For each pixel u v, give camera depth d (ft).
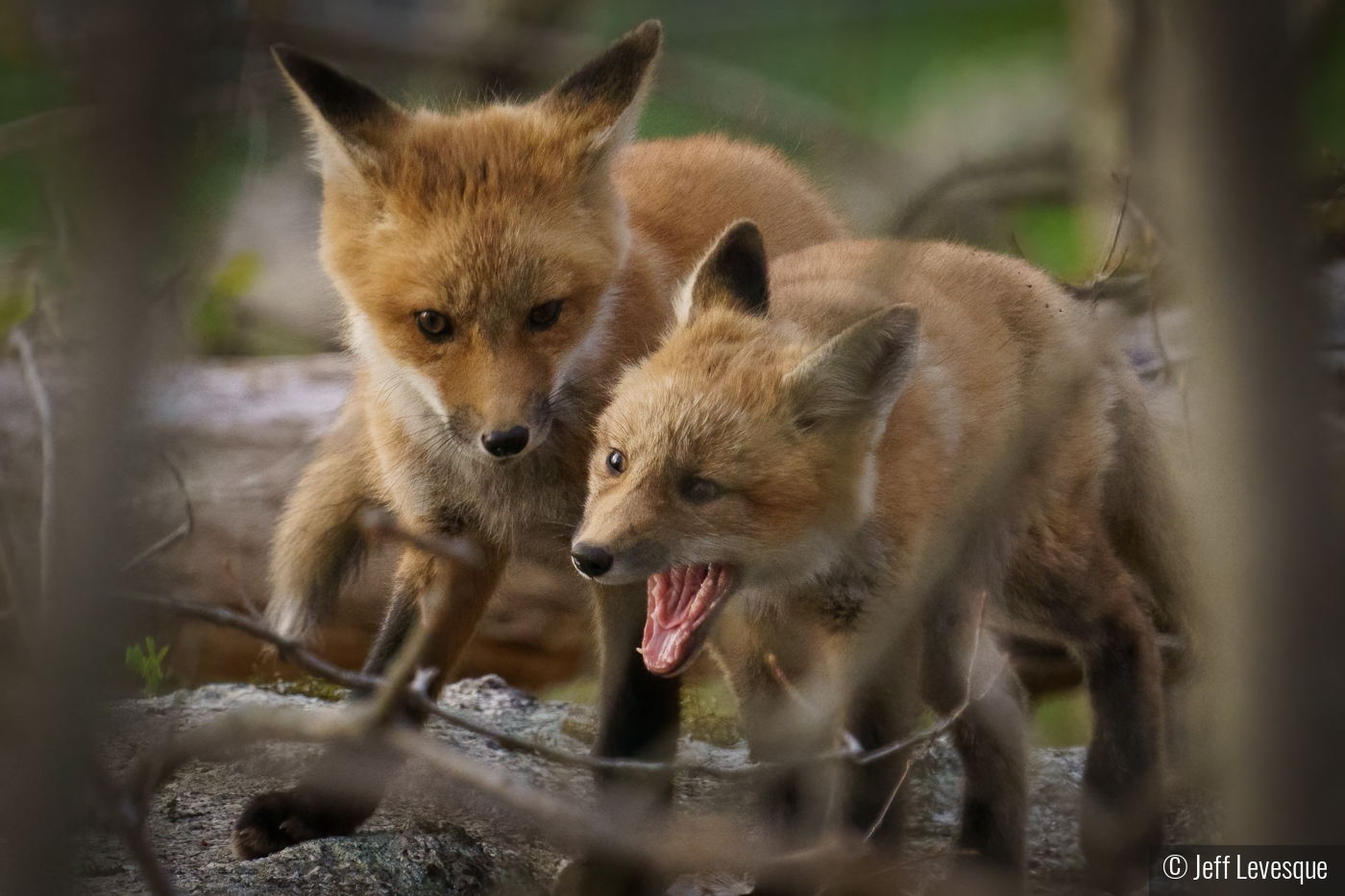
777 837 24.31
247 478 38.47
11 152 15.33
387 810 26.58
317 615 31.45
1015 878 24.88
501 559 28.25
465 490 27.02
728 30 34.37
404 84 33.91
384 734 12.55
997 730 25.45
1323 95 12.25
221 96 16.62
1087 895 26.08
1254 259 10.21
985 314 27.94
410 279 25.57
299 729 12.57
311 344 47.93
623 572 22.45
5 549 22.06
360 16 26.58
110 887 21.65
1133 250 31.22
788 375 23.50
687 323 26.32
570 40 29.45
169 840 24.47
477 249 25.40
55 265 30.27
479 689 35.55
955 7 52.16
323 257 27.58
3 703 13.73
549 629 37.70
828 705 23.71
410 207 25.99
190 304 18.97
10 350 36.70
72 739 10.64
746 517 23.15
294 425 40.29
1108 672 27.91
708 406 23.40
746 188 32.94
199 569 37.68
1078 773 31.68
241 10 17.28
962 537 21.86
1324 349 10.57
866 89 35.09
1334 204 30.48
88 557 10.07
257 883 22.40
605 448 24.40
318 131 27.02
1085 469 28.04
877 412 23.43
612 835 15.61
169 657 34.71
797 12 33.73
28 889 10.85
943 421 25.55
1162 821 26.23
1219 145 10.02
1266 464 10.50
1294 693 10.76
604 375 27.20
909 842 27.61
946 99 50.47
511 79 30.01
